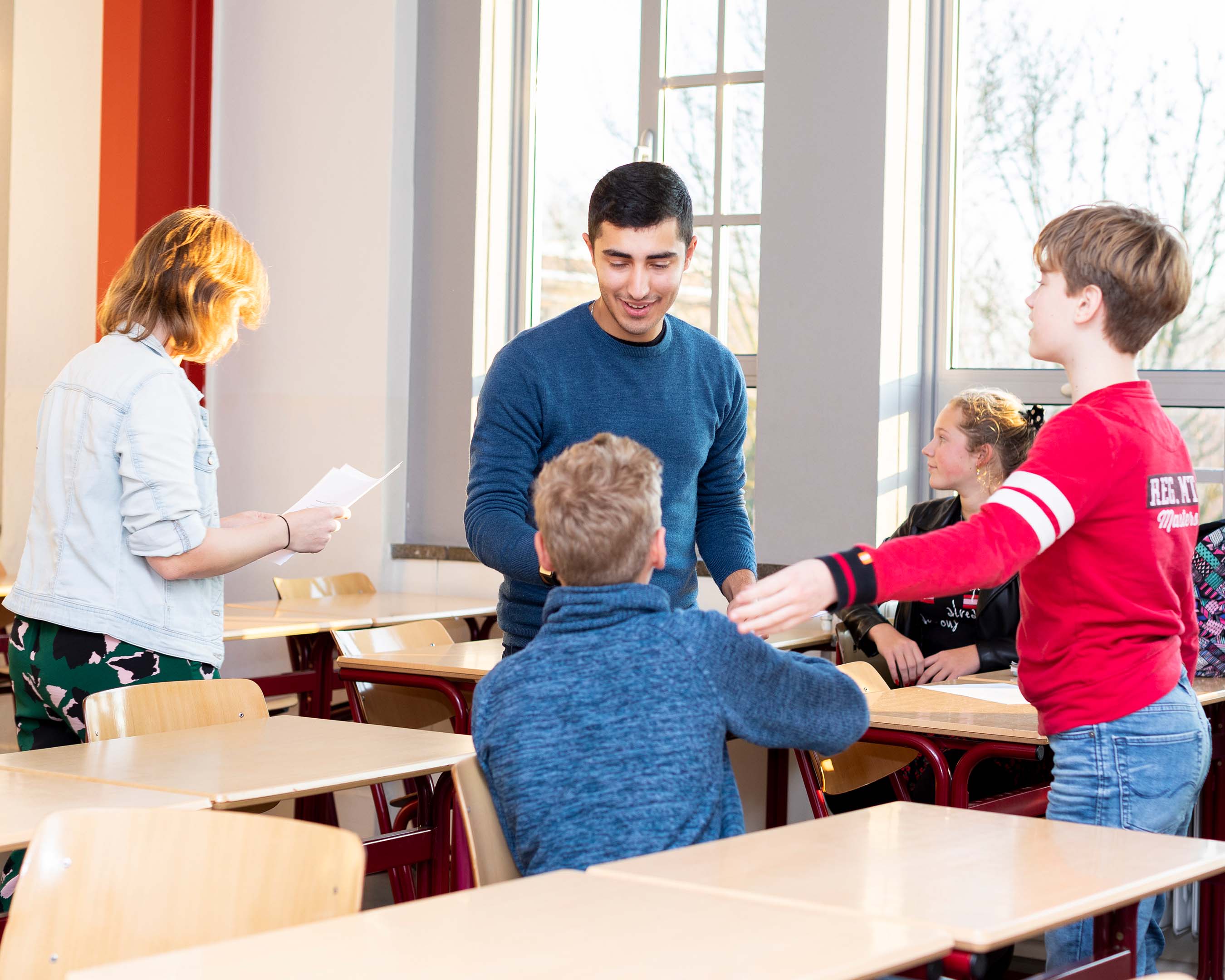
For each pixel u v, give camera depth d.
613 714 1.49
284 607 4.10
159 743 2.03
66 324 5.22
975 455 3.21
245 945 1.04
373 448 4.79
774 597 1.48
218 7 5.08
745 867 1.32
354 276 4.82
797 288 4.08
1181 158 3.80
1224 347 3.72
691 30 4.53
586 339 2.33
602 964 1.00
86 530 2.29
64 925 1.33
